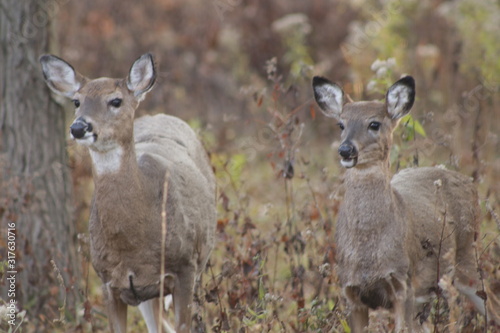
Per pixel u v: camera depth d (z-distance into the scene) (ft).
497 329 33.71
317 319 34.45
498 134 55.11
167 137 38.75
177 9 75.31
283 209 49.60
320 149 60.34
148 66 33.17
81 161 51.21
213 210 37.42
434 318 34.68
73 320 40.24
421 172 37.17
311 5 76.07
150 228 32.58
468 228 36.35
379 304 33.76
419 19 66.28
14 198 40.91
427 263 34.37
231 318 35.65
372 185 33.24
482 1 62.75
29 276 40.24
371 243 32.99
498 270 35.96
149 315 37.73
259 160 61.00
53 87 34.40
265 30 74.64
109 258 32.71
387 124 33.99
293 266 38.32
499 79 57.82
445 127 56.24
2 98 42.01
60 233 42.06
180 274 33.88
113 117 32.19
